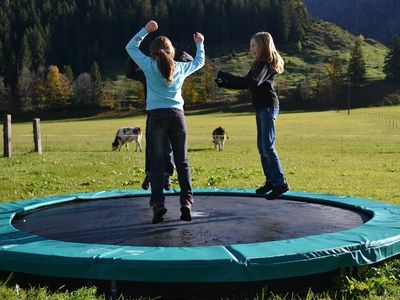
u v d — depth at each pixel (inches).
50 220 205.3
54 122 3093.0
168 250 144.7
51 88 3895.2
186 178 179.9
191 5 5339.6
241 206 229.3
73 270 140.0
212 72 4375.0
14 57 4483.3
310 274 143.3
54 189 411.8
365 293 142.7
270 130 197.5
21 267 146.7
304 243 151.1
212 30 5492.1
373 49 6107.3
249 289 145.1
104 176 499.2
